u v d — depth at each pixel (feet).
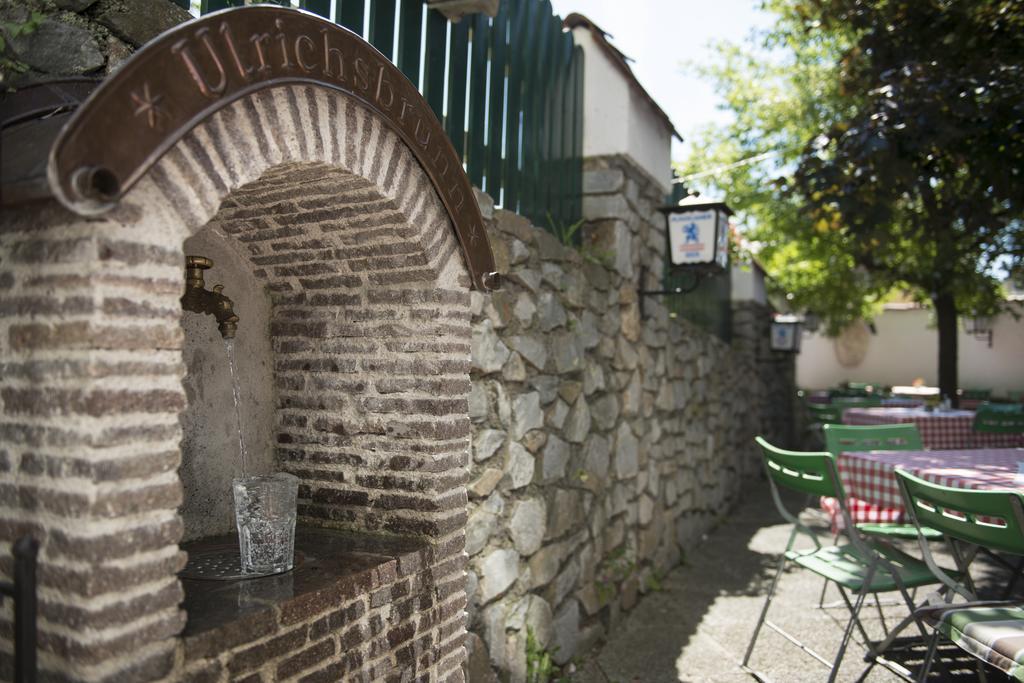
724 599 14.87
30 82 5.14
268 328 8.12
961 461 11.97
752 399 30.99
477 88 10.08
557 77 12.77
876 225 21.66
